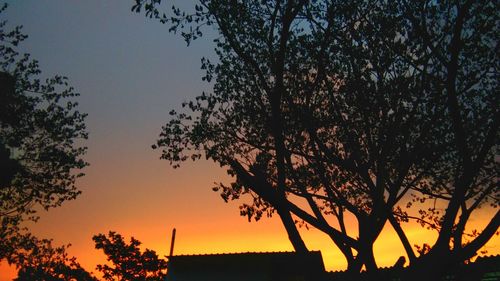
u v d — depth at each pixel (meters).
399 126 11.48
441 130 11.38
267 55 12.82
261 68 12.99
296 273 21.64
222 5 12.46
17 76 22.17
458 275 16.05
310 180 13.03
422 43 11.26
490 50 11.65
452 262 8.92
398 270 11.27
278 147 10.69
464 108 11.71
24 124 22.05
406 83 11.30
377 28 11.59
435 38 11.38
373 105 11.86
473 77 11.55
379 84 11.72
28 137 22.28
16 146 21.67
